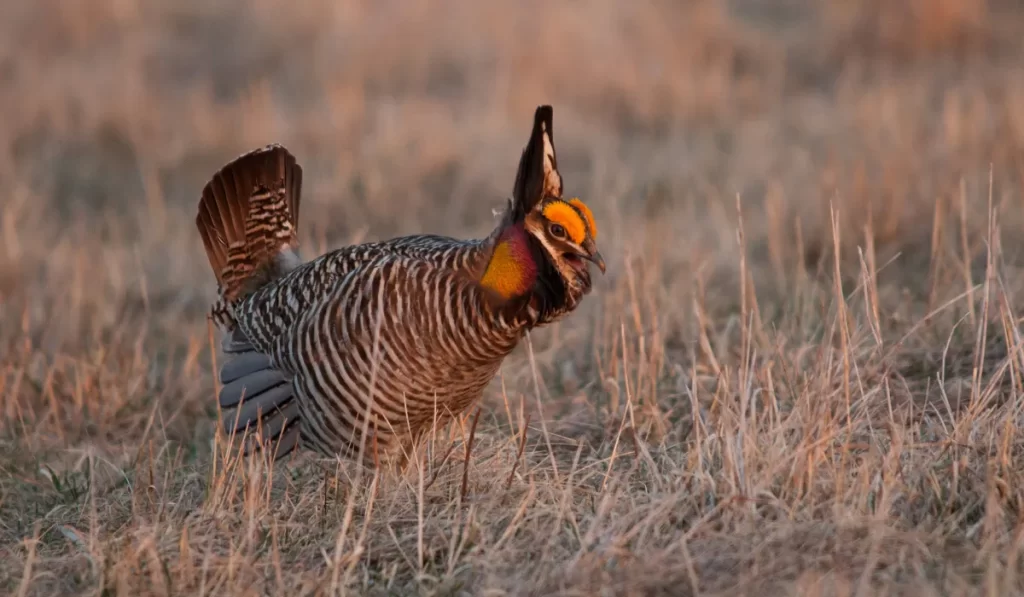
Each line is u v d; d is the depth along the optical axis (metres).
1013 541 12.24
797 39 45.22
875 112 34.44
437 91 41.66
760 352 18.95
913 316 20.45
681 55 42.53
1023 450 14.49
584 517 14.15
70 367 22.05
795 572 12.33
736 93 39.66
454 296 14.89
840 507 13.29
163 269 28.09
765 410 15.23
